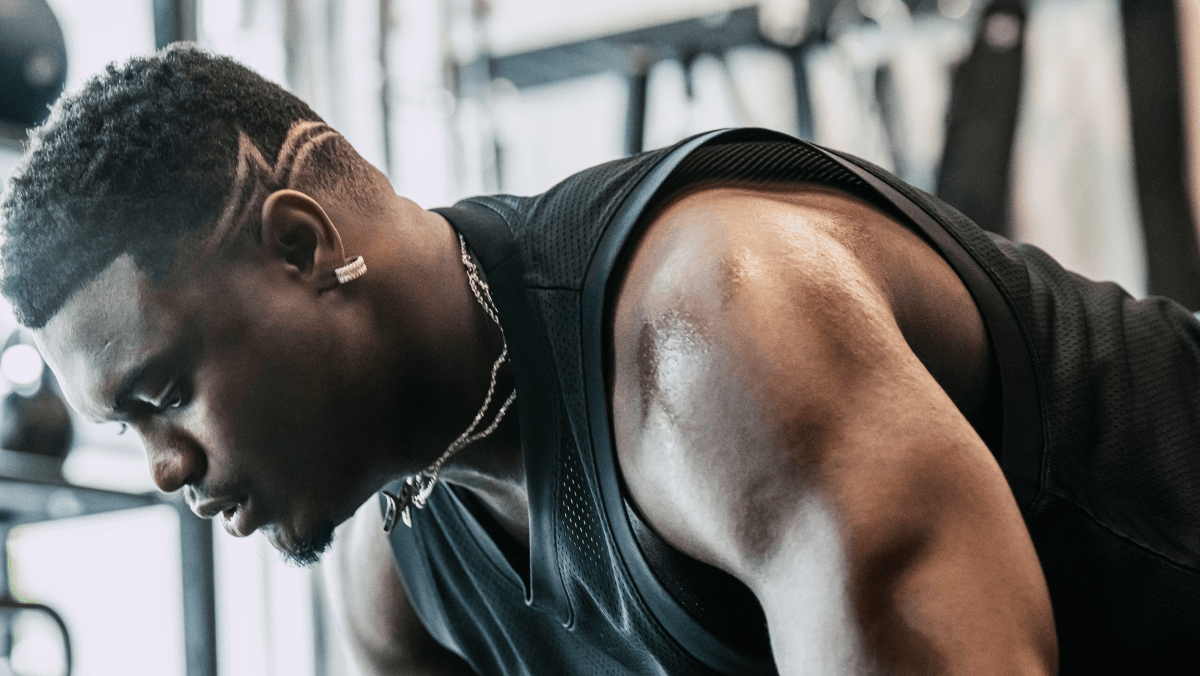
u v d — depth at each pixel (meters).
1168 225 2.83
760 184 0.85
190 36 2.06
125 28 2.24
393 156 2.66
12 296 0.84
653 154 0.87
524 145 3.46
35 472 1.78
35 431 1.82
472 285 0.90
